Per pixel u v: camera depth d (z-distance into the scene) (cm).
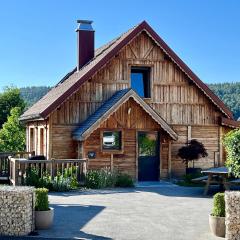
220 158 2656
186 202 1759
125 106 2422
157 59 2588
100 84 2491
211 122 2662
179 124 2608
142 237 1209
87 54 2883
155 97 2578
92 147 2380
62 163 2109
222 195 1247
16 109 4156
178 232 1264
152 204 1706
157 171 2514
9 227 1227
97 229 1291
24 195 1226
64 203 1703
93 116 2403
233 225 1173
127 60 2542
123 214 1505
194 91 2642
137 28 2511
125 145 2438
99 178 2158
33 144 2916
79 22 2892
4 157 2484
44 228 1290
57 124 2406
